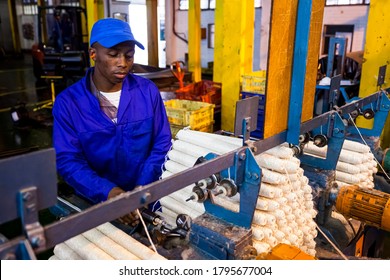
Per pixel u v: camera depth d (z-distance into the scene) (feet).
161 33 41.14
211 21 35.99
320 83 16.31
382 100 8.25
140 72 23.49
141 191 3.23
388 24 12.01
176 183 3.51
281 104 4.74
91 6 19.49
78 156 5.67
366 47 12.62
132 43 5.24
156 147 6.35
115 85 5.77
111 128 5.78
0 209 2.37
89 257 4.01
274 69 4.36
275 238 4.63
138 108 5.98
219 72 19.47
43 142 18.10
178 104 16.01
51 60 24.11
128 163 6.11
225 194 4.17
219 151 5.69
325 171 6.54
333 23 28.58
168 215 5.72
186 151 6.09
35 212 2.54
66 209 6.50
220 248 4.16
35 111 23.58
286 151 5.01
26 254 2.51
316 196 6.10
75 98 5.62
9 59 54.49
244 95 16.25
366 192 6.06
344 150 7.22
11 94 29.43
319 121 5.82
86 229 2.91
